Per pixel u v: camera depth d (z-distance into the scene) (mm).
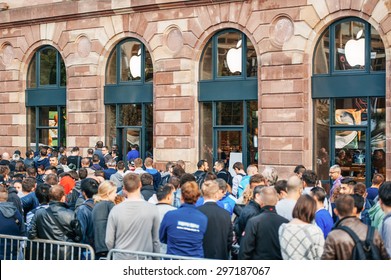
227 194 11148
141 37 23984
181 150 22969
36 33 26922
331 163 20078
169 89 23234
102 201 10133
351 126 19703
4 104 28125
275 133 20828
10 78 27812
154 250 9102
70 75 25922
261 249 8055
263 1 21047
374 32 19281
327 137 20234
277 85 20781
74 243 9453
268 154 20984
